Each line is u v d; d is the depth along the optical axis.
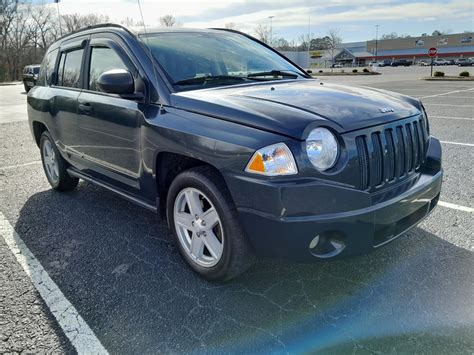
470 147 6.51
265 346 2.21
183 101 2.78
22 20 49.22
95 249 3.38
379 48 95.25
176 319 2.46
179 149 2.65
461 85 22.38
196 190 2.66
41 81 4.92
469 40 85.19
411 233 3.44
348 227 2.27
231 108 2.50
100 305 2.61
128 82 2.97
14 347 2.23
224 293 2.71
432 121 9.22
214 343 2.25
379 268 2.94
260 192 2.23
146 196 3.21
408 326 2.33
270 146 2.23
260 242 2.34
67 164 4.59
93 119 3.58
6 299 2.69
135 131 3.08
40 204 4.49
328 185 2.22
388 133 2.55
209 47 3.62
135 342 2.27
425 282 2.74
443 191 4.45
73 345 2.25
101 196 4.71
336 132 2.30
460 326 2.31
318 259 2.32
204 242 2.76
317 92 2.89
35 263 3.17
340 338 2.26
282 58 4.18
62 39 4.62
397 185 2.61
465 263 2.96
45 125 4.61
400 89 19.75
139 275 2.95
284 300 2.62
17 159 6.75
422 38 89.88
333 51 87.19
